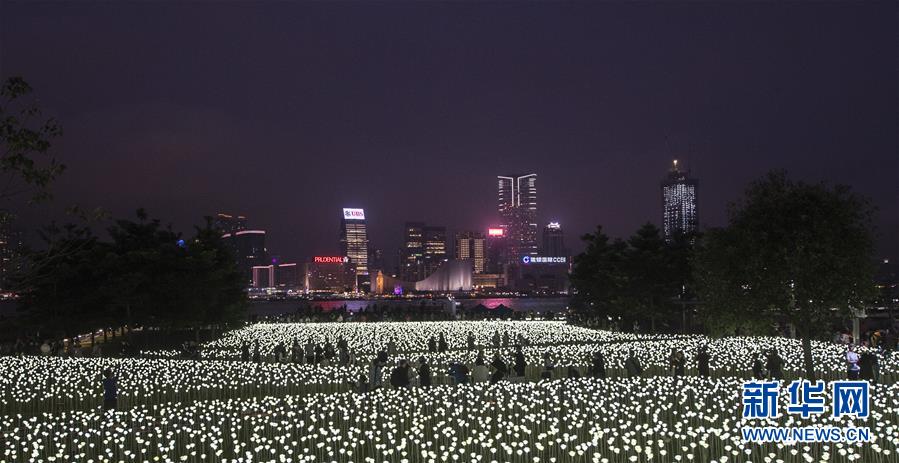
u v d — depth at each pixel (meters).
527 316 126.94
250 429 29.86
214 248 85.94
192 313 71.56
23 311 69.25
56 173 20.22
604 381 38.44
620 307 84.50
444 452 23.47
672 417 29.41
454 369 39.25
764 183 40.81
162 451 26.11
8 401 38.50
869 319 64.31
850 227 38.72
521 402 33.06
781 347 54.50
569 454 22.33
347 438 27.77
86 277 68.12
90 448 27.03
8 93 19.72
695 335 75.69
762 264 39.22
